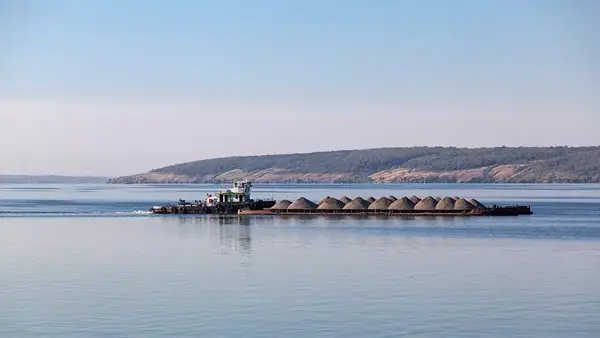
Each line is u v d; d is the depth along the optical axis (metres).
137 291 61.28
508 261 80.56
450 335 46.94
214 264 78.25
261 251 90.94
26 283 65.62
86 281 66.69
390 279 67.31
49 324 49.81
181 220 154.25
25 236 114.44
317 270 73.25
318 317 51.66
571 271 72.69
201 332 47.72
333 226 134.12
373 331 47.94
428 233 118.19
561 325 49.41
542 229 127.00
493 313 52.81
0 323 50.16
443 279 67.38
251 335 47.03
